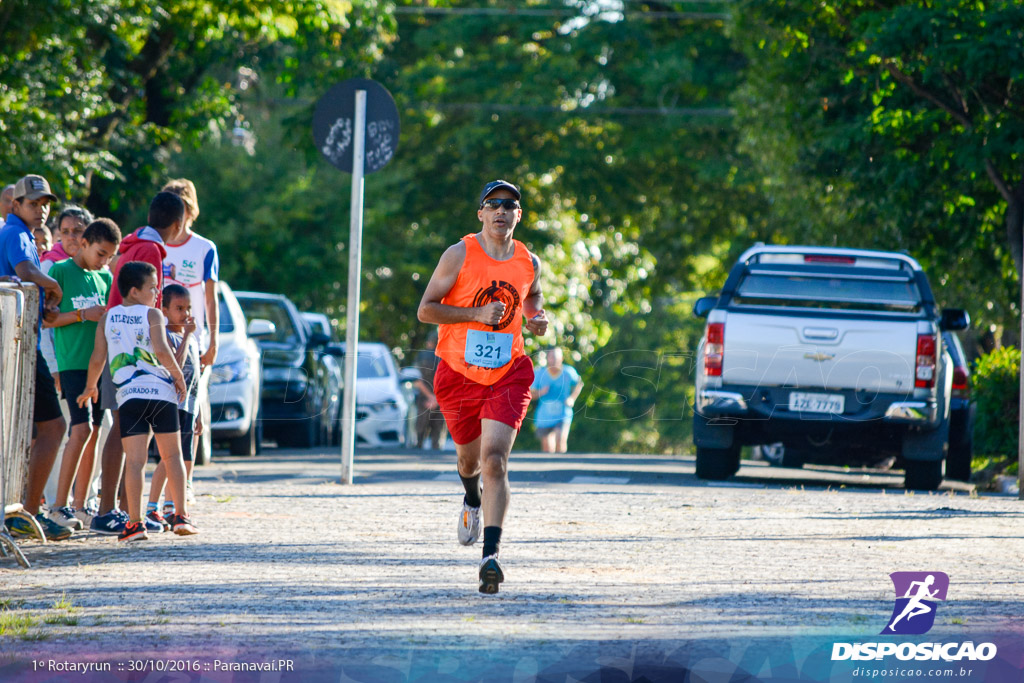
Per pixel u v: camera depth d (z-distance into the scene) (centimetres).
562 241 11638
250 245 10456
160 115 8394
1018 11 4403
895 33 4478
